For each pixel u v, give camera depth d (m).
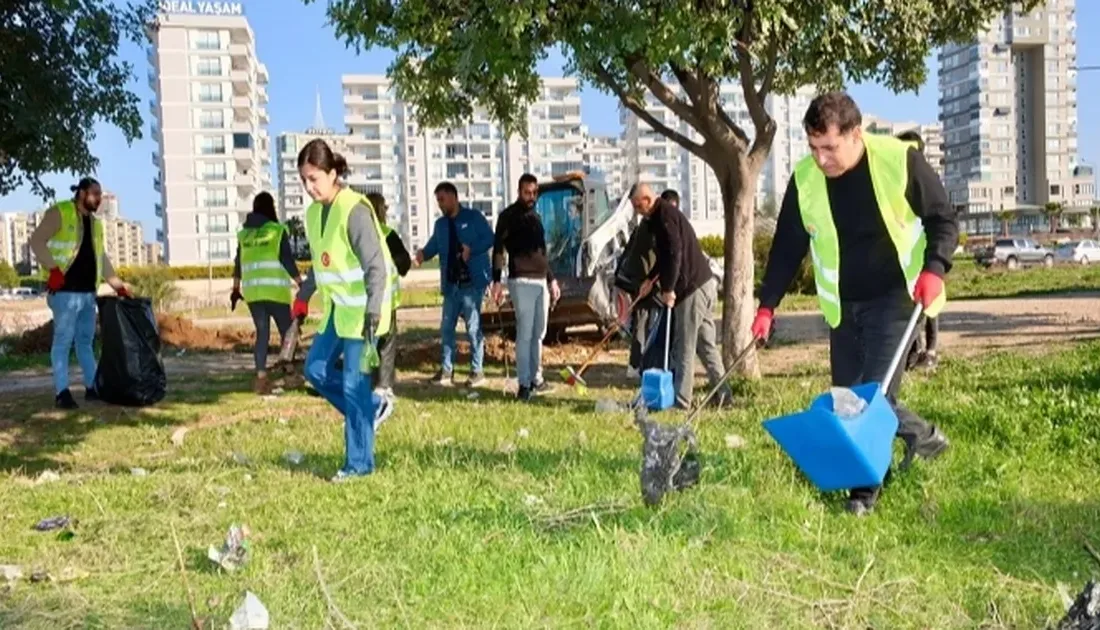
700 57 8.23
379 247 5.83
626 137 110.38
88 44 10.26
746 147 9.59
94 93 10.41
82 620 3.57
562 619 3.43
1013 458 5.57
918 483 5.00
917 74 11.02
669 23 7.45
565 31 7.87
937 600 3.57
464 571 3.88
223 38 80.44
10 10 9.78
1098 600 3.06
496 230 9.33
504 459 6.07
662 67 9.38
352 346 5.85
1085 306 18.30
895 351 4.92
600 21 7.82
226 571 4.04
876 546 4.23
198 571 4.09
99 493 5.52
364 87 102.50
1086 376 8.18
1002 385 8.22
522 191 9.20
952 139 123.12
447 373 10.65
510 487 5.27
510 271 9.18
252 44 84.31
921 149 6.23
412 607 3.59
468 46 7.97
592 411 8.33
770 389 9.00
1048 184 116.56
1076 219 90.19
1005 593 3.64
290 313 10.36
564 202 15.37
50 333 16.80
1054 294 23.14
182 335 16.92
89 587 3.94
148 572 4.12
